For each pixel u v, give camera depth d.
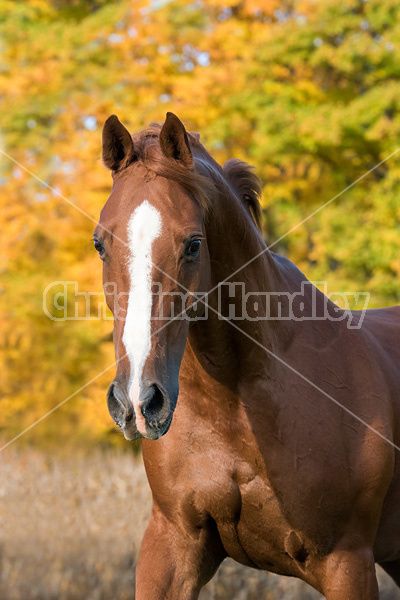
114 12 13.76
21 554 6.63
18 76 13.43
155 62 13.31
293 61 14.06
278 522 3.45
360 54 13.87
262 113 13.64
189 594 3.55
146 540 3.64
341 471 3.46
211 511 3.48
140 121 12.56
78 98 12.75
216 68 13.55
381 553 4.10
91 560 6.25
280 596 5.66
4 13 14.51
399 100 13.58
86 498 8.23
